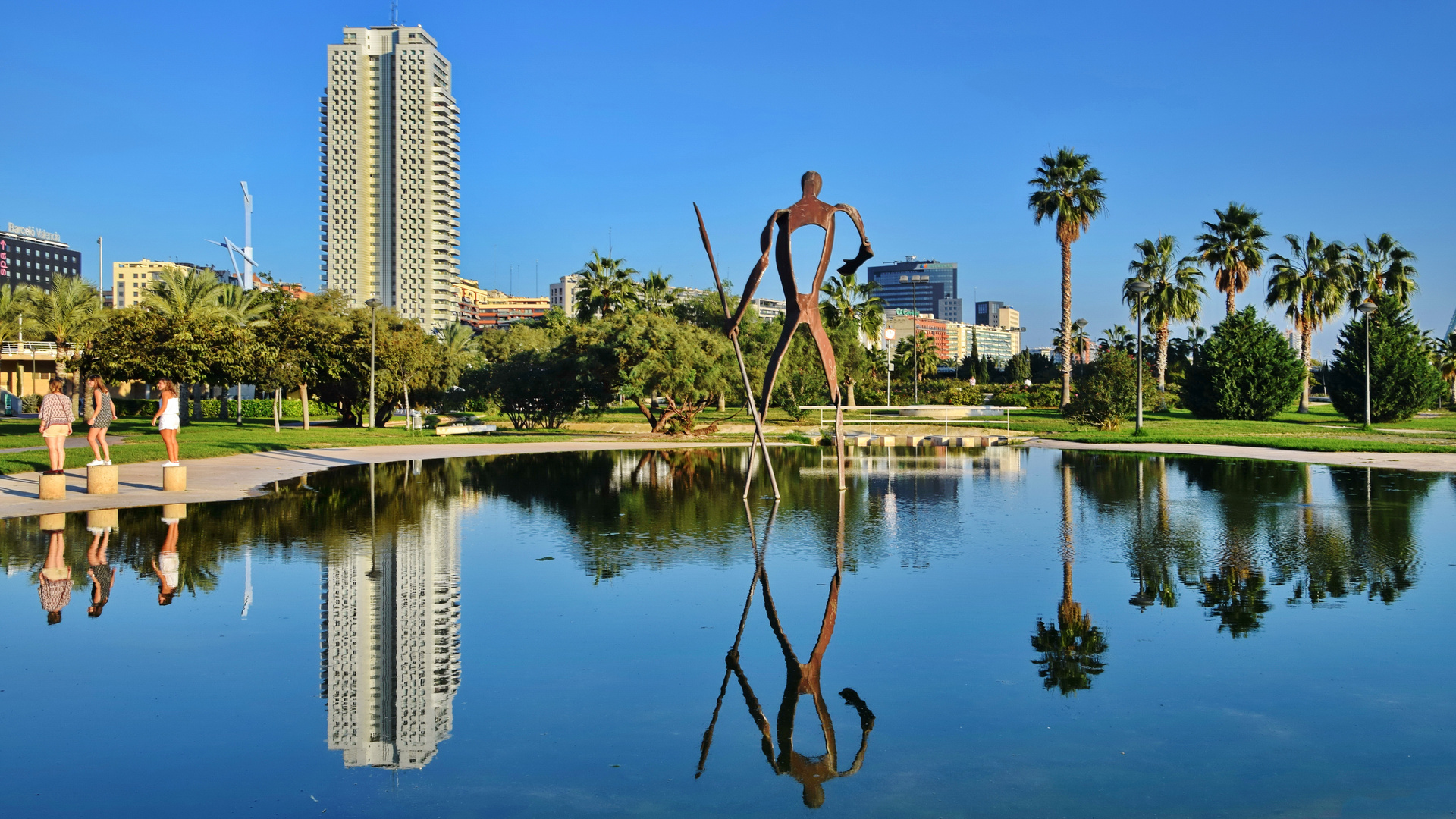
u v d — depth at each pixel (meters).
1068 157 45.06
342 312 47.47
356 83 174.00
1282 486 16.91
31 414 55.25
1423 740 4.69
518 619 7.14
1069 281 46.22
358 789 4.16
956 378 112.56
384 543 10.67
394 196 174.50
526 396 39.75
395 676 5.73
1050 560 9.56
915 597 7.86
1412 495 15.30
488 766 4.43
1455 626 6.79
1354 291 56.69
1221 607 7.45
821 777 4.28
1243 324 46.53
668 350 35.75
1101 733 4.80
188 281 47.91
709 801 4.04
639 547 10.47
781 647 6.38
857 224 15.00
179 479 15.48
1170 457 24.86
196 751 4.59
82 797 4.06
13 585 8.25
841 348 59.44
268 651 6.26
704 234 15.27
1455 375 74.44
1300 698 5.29
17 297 57.62
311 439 31.98
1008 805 3.99
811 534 11.39
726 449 29.09
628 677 5.73
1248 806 3.97
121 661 6.02
